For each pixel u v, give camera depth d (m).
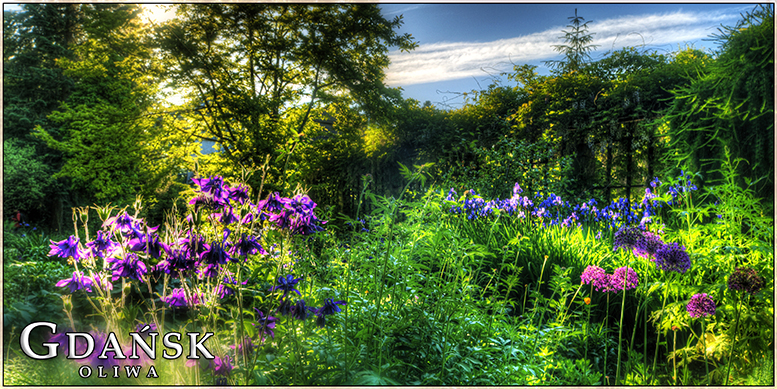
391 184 8.47
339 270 2.61
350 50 10.10
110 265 1.73
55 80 15.51
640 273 2.84
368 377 1.57
